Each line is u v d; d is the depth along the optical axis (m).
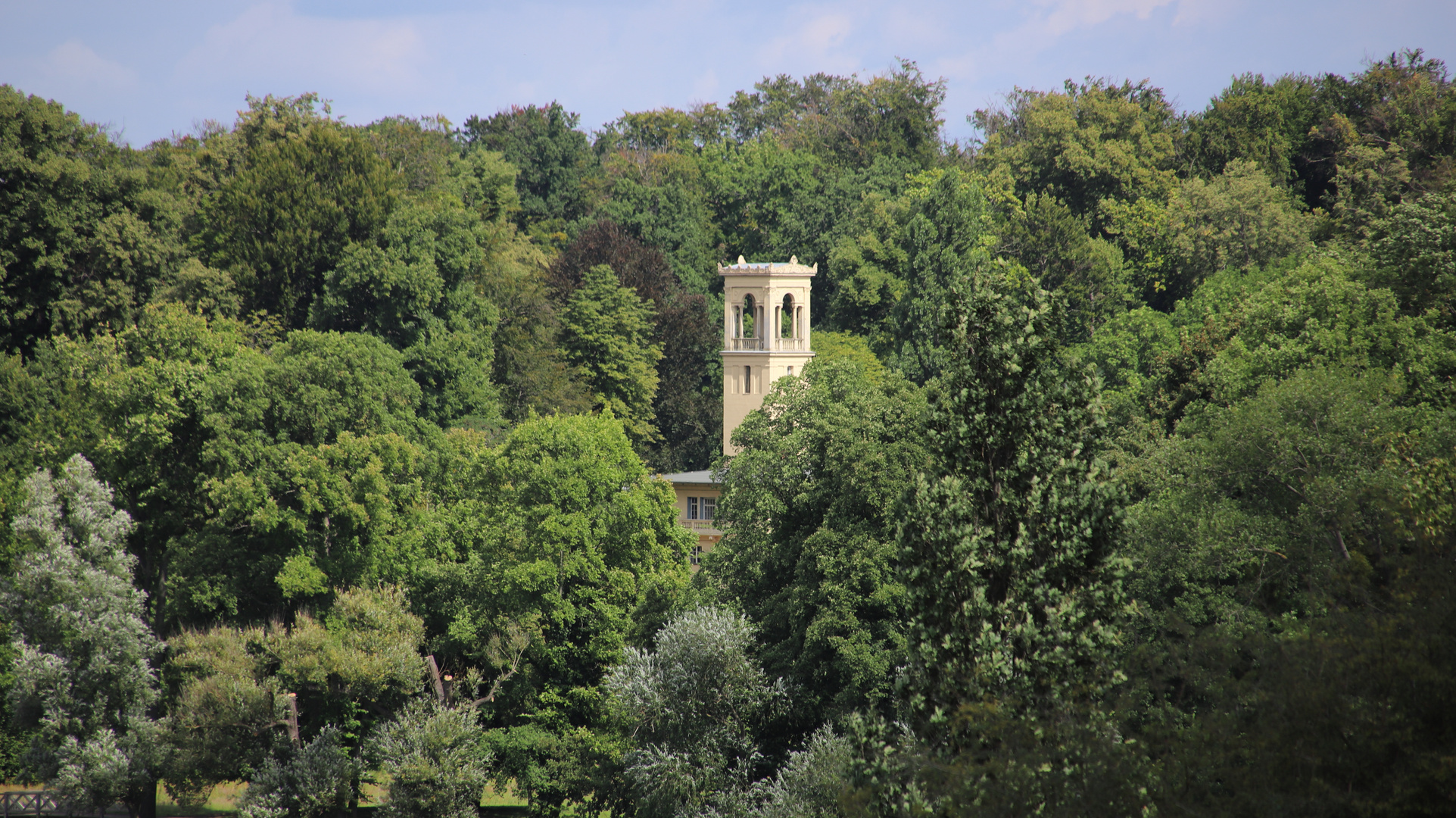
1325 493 126.19
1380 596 91.62
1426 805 66.81
